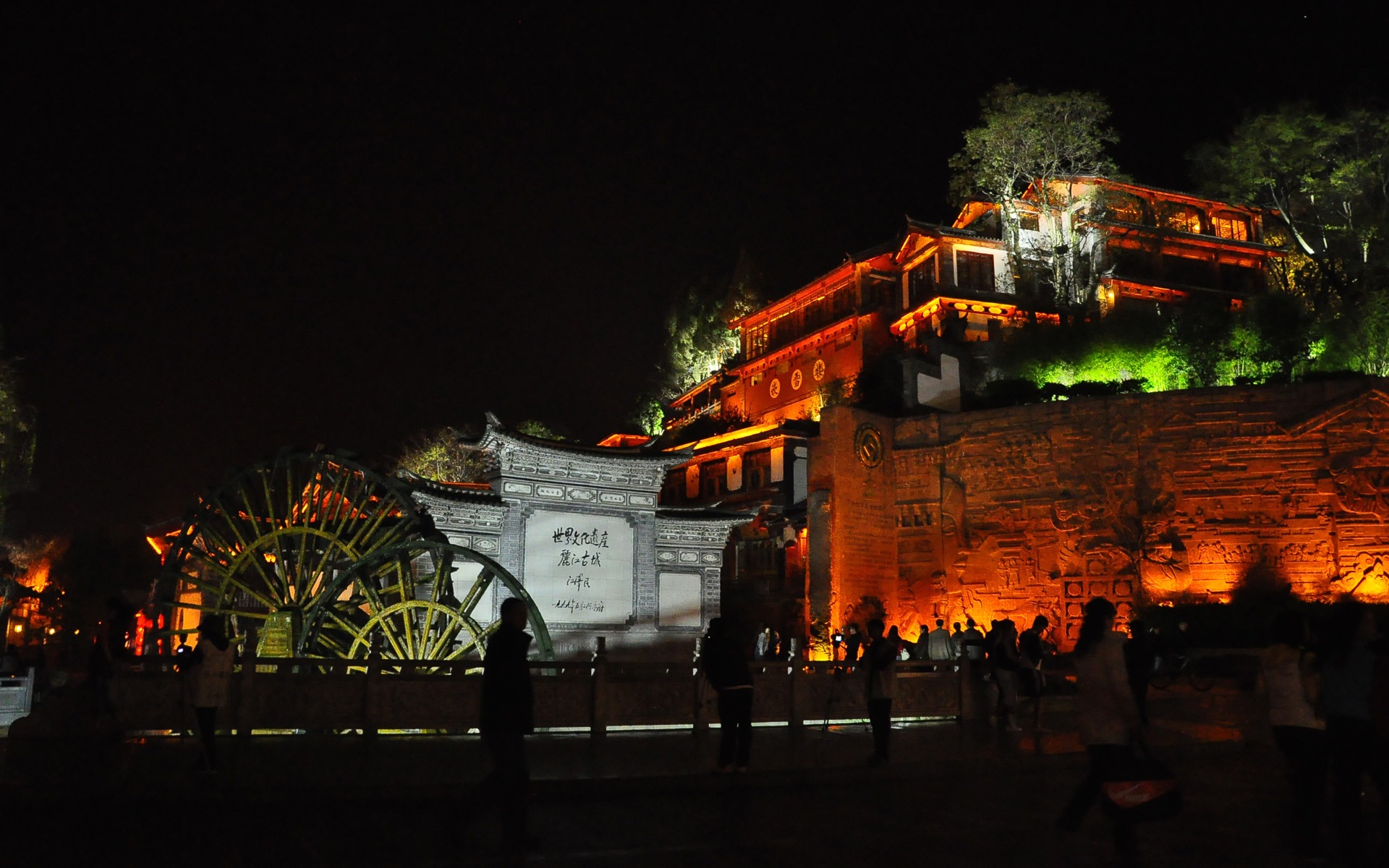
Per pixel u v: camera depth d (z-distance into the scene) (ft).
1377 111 168.14
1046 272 186.09
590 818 35.70
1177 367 151.84
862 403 173.58
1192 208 193.98
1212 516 130.52
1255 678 102.42
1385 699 28.07
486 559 70.54
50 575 216.54
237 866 28.40
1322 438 127.13
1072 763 50.93
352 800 37.91
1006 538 142.10
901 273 199.52
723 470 200.95
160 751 49.52
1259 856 30.32
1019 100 184.14
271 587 86.17
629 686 60.59
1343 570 122.93
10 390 168.14
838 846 31.32
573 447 86.17
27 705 70.85
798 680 66.13
